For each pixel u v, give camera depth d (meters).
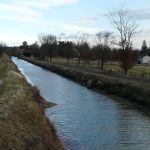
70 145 25.14
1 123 19.12
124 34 83.50
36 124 23.39
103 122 32.88
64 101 45.31
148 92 42.38
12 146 17.09
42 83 68.81
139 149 24.42
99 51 91.44
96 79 62.03
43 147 20.02
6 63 87.38
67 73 85.94
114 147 24.86
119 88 50.72
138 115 36.34
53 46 167.50
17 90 33.19
